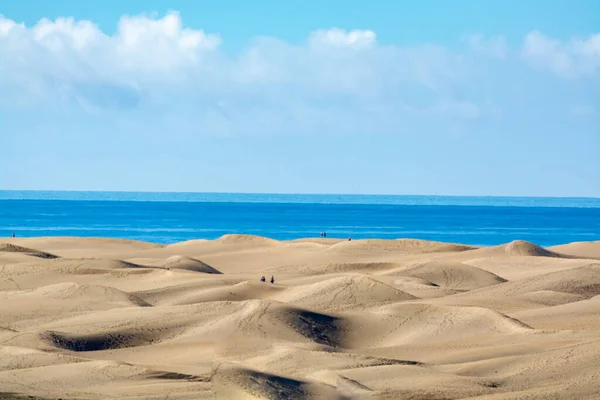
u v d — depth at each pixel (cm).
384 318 9075
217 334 8500
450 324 8700
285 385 5969
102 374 6575
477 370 6656
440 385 6134
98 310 10131
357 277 11381
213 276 13200
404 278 12762
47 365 7012
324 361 7012
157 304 11131
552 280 12275
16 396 5844
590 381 5925
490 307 10369
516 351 7356
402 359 7319
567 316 9350
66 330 8719
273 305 9088
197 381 6462
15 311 10100
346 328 8906
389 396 5822
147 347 8119
